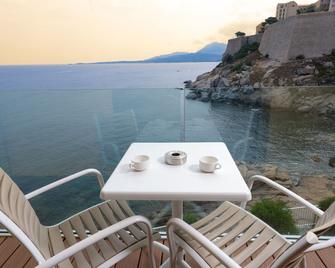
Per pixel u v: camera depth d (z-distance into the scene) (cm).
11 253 158
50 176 214
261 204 178
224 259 77
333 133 185
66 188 196
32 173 214
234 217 123
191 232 88
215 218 124
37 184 214
